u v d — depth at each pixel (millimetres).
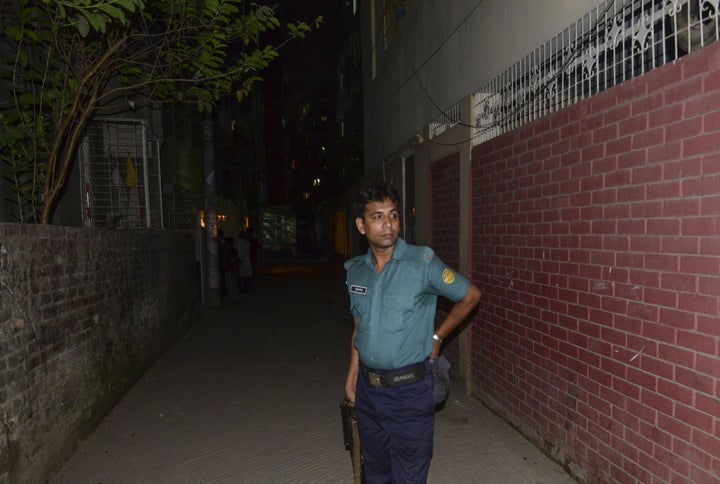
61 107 5141
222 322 10375
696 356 2488
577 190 3479
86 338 4566
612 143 3104
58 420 3895
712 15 2590
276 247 43500
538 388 4066
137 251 6422
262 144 41156
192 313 10250
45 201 4867
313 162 38156
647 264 2820
